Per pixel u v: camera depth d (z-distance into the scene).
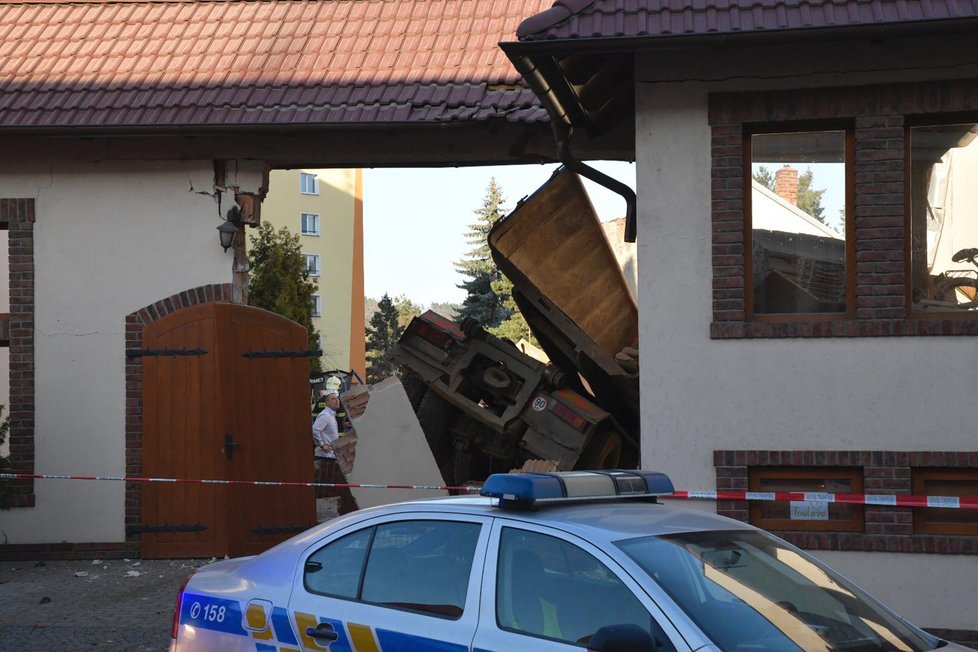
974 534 8.80
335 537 5.22
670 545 4.61
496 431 12.48
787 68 9.09
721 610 4.32
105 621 9.15
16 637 8.60
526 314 12.85
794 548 5.11
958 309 9.02
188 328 12.23
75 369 12.34
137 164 12.46
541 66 9.02
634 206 10.38
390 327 65.38
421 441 12.32
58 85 12.85
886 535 8.80
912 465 8.80
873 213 8.96
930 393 8.80
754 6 8.87
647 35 8.66
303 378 12.39
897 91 8.94
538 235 12.20
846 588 4.89
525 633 4.46
